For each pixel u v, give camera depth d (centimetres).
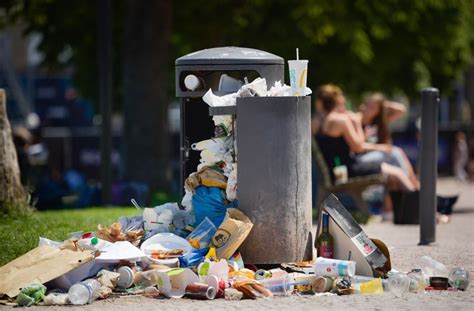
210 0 4281
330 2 4334
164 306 1425
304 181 1659
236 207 1684
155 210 1728
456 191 4891
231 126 1708
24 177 3647
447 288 1576
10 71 8538
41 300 1470
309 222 1673
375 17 4581
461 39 5362
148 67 3894
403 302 1447
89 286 1470
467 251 2027
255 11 4531
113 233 1677
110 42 3281
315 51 4894
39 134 5394
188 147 1859
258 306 1422
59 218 2358
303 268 1641
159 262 1589
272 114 1633
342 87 5059
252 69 1764
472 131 6262
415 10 4816
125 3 4003
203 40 4575
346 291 1528
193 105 1858
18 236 1956
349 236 1625
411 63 5334
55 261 1531
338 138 2877
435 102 2133
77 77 5172
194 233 1661
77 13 4397
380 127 3209
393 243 2195
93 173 5528
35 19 4397
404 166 2992
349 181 2850
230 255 1598
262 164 1636
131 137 3903
